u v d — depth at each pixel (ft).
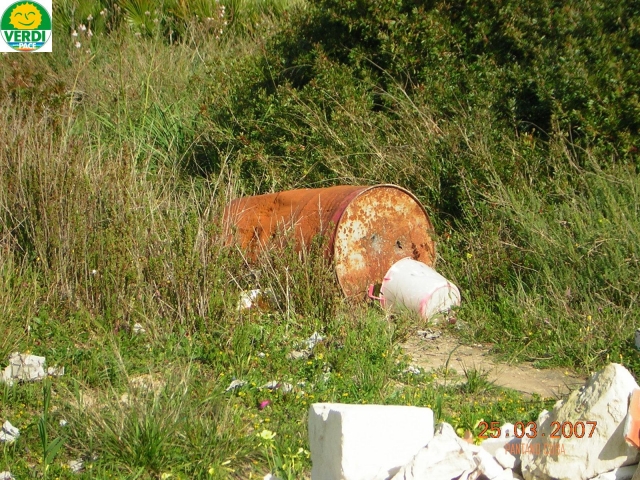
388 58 53.83
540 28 50.34
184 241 38.11
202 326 35.55
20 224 41.96
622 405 20.40
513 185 45.32
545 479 20.95
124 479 23.80
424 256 43.09
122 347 34.30
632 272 38.27
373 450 19.24
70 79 68.03
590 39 48.39
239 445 25.40
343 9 54.60
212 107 58.29
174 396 27.07
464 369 32.58
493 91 49.80
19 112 52.26
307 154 51.31
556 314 37.40
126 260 37.63
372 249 40.91
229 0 84.58
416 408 20.22
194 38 79.71
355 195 40.04
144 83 66.44
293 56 57.41
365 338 35.29
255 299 38.63
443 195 47.37
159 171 51.83
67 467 24.39
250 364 32.81
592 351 34.55
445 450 19.19
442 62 51.90
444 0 53.52
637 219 41.06
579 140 46.52
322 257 38.75
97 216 40.63
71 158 42.42
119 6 83.71
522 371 34.06
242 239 42.75
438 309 39.93
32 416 28.32
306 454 24.77
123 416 25.55
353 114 50.88
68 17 81.46
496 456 21.98
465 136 46.68
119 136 57.82
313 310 37.81
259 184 51.65
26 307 37.32
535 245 41.32
